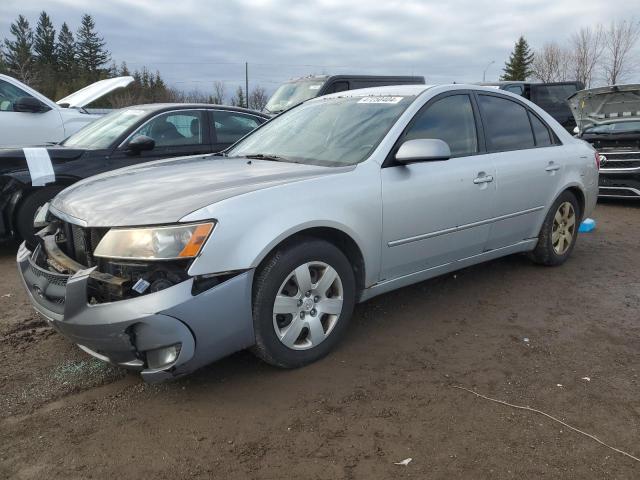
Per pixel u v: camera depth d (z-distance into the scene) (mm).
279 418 2684
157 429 2607
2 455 2430
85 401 2850
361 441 2502
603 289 4535
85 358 3307
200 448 2469
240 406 2787
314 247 3045
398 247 3537
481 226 4109
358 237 3250
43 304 2893
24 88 7930
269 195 2912
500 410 2738
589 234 6691
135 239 2615
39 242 3244
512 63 67438
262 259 2799
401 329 3721
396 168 3516
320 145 3801
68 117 8117
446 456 2398
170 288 2561
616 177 8398
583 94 8508
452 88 4121
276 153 3928
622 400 2830
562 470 2311
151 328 2533
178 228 2604
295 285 3039
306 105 4543
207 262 2623
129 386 2994
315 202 3043
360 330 3701
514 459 2377
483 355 3336
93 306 2598
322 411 2736
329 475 2289
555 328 3742
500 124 4426
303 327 3104
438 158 3381
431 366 3193
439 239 3803
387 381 3020
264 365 3191
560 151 4871
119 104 42312
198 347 2646
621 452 2424
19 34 68812
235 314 2736
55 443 2510
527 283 4660
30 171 5297
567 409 2748
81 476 2301
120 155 5797
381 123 3730
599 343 3508
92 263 2822
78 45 72312
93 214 2848
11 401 2846
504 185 4215
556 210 4895
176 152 6148
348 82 11711
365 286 3428
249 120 6914
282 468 2334
